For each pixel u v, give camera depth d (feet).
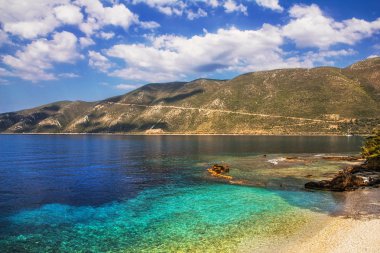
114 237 92.53
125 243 87.92
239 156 312.09
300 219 105.40
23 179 190.90
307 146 431.43
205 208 120.98
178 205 126.11
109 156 335.26
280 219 105.91
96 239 91.20
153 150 409.08
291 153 335.88
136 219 108.99
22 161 291.58
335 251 78.74
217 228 98.12
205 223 103.19
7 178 194.70
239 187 159.33
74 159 307.99
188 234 93.50
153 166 248.93
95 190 157.07
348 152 340.39
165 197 140.36
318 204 124.26
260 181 173.78
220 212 115.24
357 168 202.69
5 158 319.68
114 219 109.50
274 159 278.67
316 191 148.56
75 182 179.93
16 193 150.30
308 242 85.20
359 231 91.50
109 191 154.61
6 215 114.62
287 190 151.02
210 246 84.28
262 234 92.07
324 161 258.57
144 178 191.52
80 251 83.20
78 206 126.93
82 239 91.40
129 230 98.12
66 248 85.30
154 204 128.47
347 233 90.33
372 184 159.53
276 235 91.09
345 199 131.75
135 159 303.07
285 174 195.93
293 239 87.71
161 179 187.21
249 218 107.55
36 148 466.29
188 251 81.51
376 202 125.90
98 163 272.92
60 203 131.64
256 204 125.49
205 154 340.39
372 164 205.57
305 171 207.10
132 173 212.64
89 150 421.59
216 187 160.35
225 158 296.10
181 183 173.37
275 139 617.21
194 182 175.52
